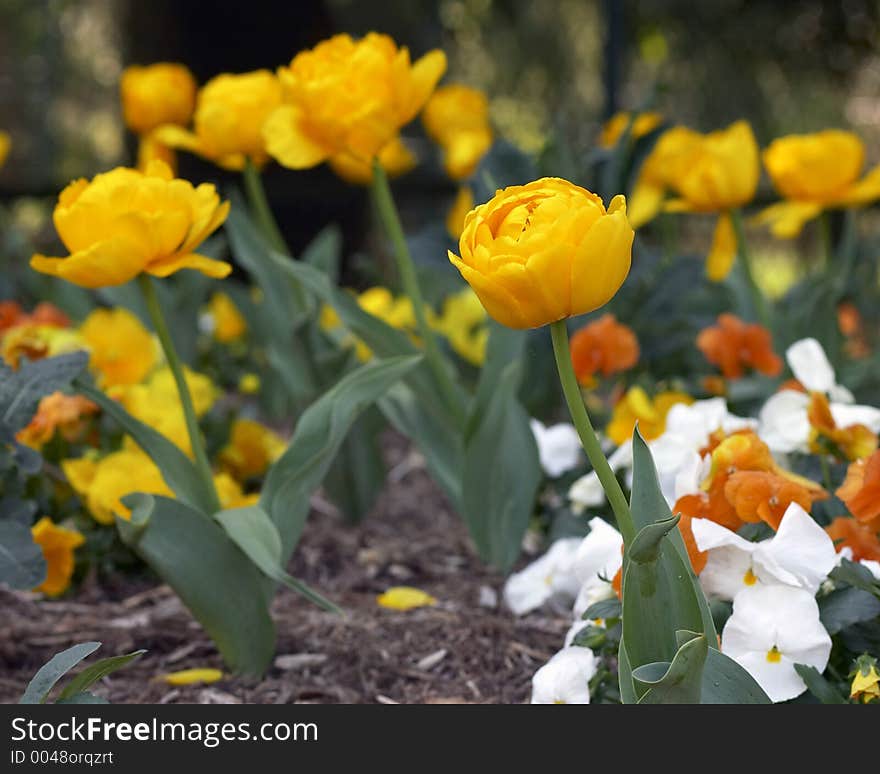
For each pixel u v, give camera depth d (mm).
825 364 1299
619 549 1152
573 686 1136
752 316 1738
